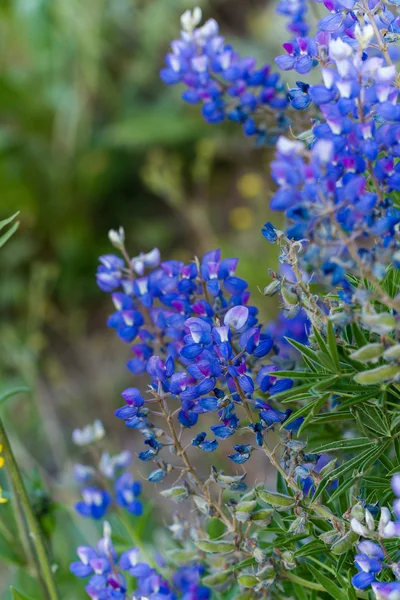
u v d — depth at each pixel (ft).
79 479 4.22
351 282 3.49
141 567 3.71
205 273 3.63
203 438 3.49
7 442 3.68
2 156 9.37
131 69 10.00
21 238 9.55
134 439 7.77
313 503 3.45
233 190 9.58
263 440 3.45
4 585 5.82
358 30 3.30
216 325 3.47
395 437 3.46
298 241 3.38
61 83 9.79
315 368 3.49
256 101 4.03
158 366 3.46
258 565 3.58
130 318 3.72
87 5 9.54
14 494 3.87
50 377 8.50
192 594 3.85
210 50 4.00
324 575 3.64
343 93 3.27
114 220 9.79
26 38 9.89
